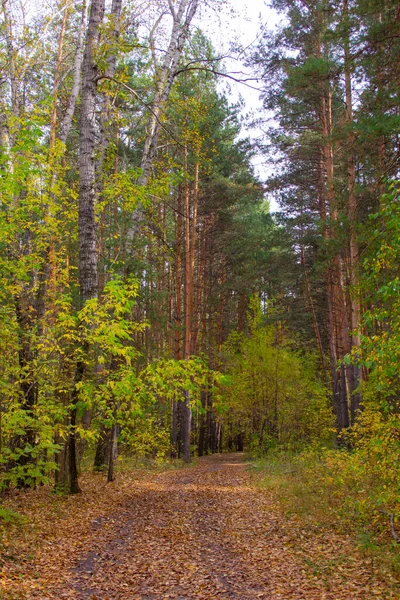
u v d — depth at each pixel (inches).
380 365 260.1
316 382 1157.1
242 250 1120.8
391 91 466.6
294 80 553.6
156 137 599.5
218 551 294.8
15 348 362.0
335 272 892.0
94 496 449.4
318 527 344.5
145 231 799.1
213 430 1471.5
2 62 552.7
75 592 220.8
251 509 426.3
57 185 445.7
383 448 301.0
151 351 905.5
